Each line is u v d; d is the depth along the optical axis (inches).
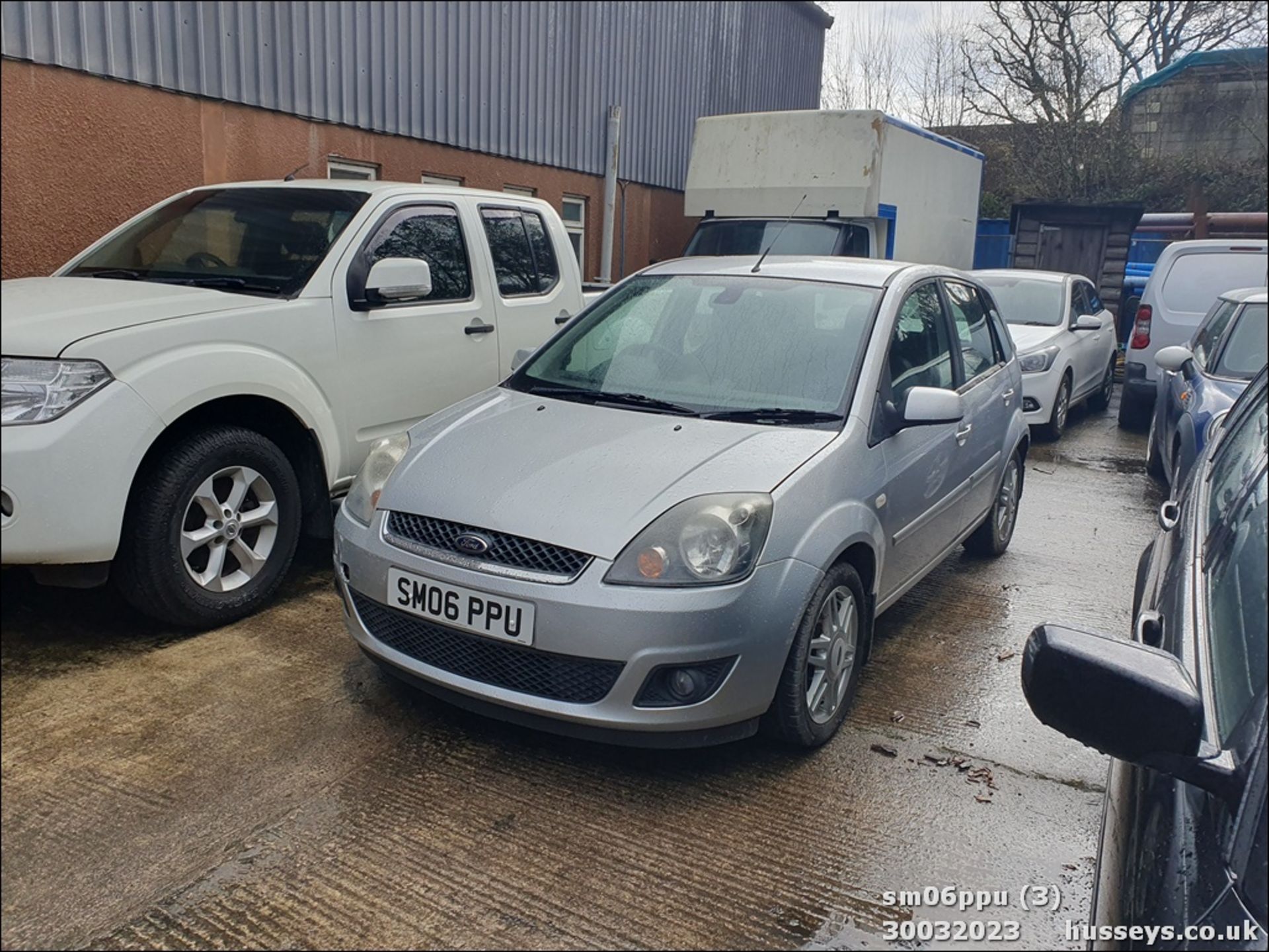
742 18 597.6
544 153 449.7
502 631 118.8
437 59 381.7
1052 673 63.9
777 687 125.4
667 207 553.9
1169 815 64.2
